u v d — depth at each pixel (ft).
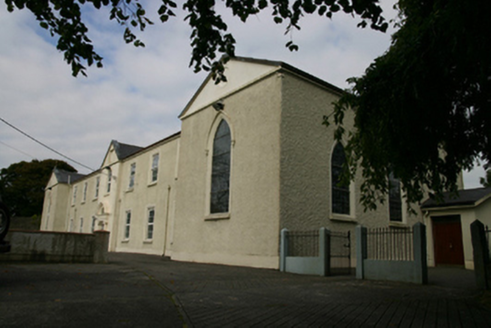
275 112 42.27
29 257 36.29
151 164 76.07
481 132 21.59
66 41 17.94
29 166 164.96
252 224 42.22
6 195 156.25
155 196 72.13
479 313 18.71
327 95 47.52
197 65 19.07
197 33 17.97
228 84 50.78
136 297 20.22
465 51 15.97
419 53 17.65
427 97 18.62
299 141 42.93
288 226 39.75
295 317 17.17
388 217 51.88
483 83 16.94
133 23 18.99
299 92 44.27
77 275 28.50
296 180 41.65
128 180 84.94
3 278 25.17
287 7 16.97
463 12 14.49
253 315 17.29
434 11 17.47
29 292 20.57
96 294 20.77
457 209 53.11
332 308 19.33
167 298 20.40
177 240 55.26
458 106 21.08
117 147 91.91
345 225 45.98
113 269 33.96
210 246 48.08
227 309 18.33
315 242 41.73
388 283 29.27
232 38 18.42
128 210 81.82
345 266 44.65
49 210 129.29
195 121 56.80
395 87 18.94
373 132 21.70
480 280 26.71
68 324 14.56
